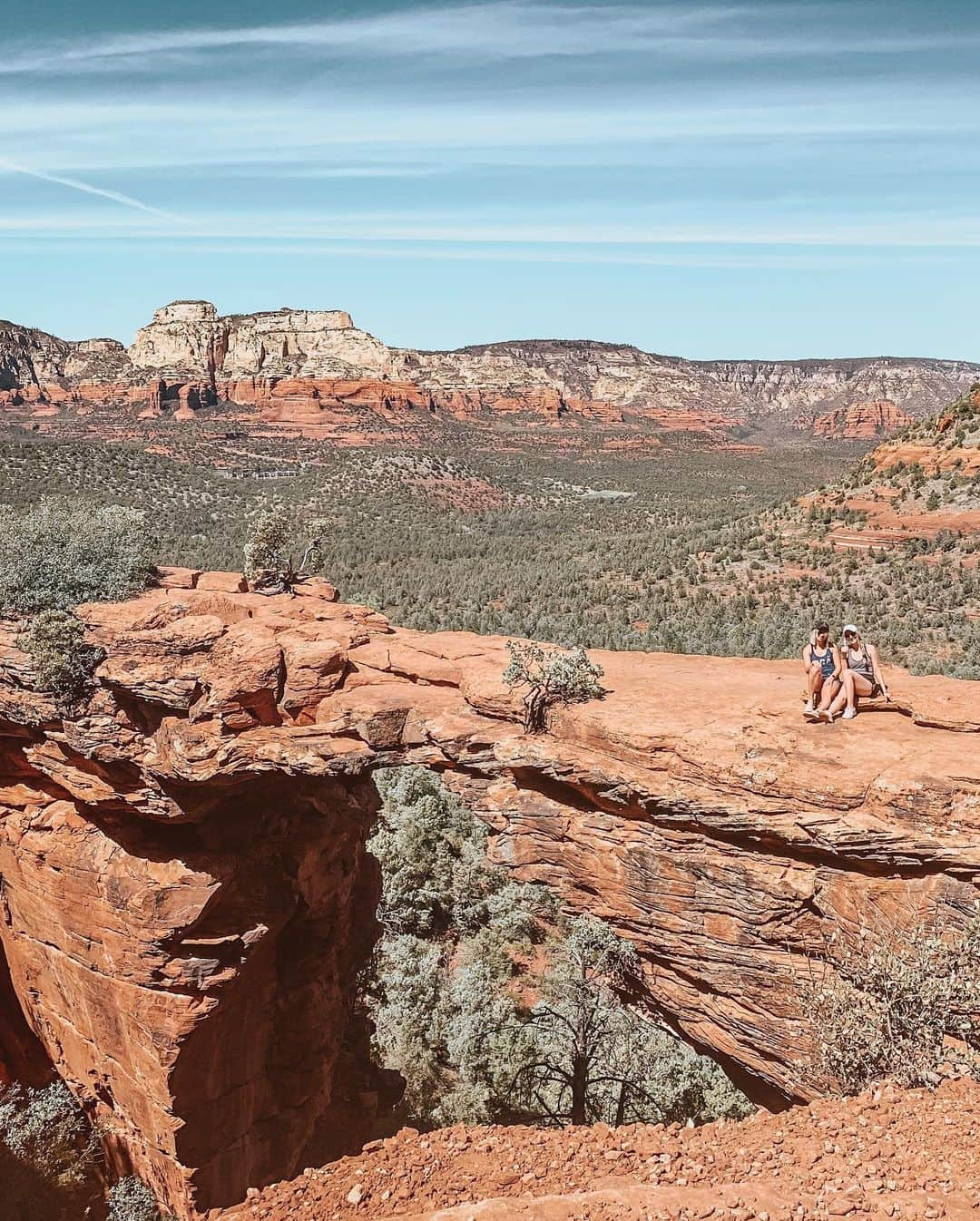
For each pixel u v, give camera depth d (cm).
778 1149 1083
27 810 1912
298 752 1536
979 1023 1135
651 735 1312
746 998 1335
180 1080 1747
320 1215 1180
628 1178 1106
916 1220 888
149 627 1658
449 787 1529
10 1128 1794
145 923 1708
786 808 1213
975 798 1106
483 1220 957
